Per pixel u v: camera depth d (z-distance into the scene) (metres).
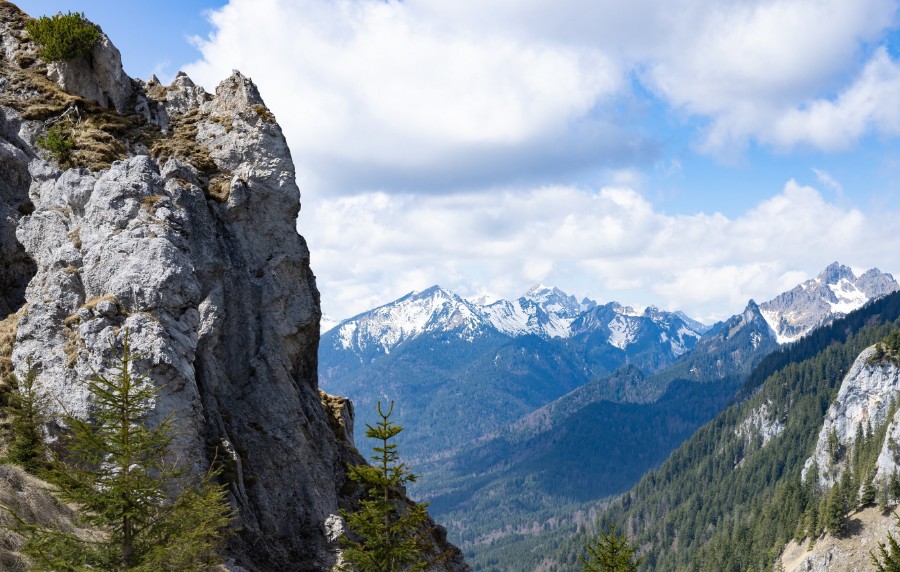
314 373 49.78
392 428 33.91
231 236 45.62
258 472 41.16
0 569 25.53
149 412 33.97
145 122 50.62
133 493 23.42
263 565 37.44
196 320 38.53
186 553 24.88
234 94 50.88
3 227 43.91
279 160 47.91
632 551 41.44
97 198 40.09
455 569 50.75
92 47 50.38
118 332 35.47
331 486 43.97
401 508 48.44
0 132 46.22
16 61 51.44
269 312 45.16
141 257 37.66
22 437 32.75
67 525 30.45
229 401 42.44
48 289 38.28
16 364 36.22
